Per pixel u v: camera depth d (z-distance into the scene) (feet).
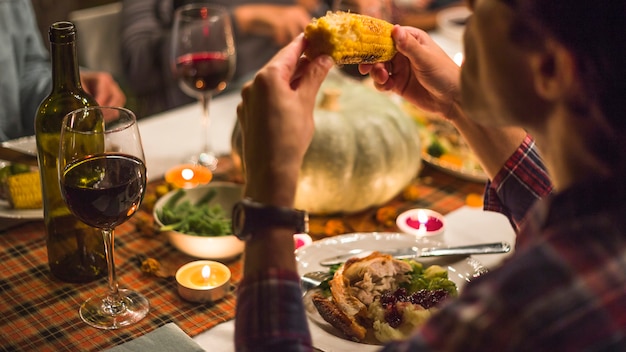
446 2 10.23
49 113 3.76
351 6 5.83
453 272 3.99
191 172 5.11
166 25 8.78
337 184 4.73
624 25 1.74
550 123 2.02
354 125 4.84
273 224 2.36
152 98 8.87
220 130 6.11
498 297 1.79
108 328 3.60
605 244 1.78
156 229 4.47
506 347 1.75
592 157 1.91
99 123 3.59
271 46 9.79
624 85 1.78
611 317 1.73
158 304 3.83
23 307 3.77
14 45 6.99
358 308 3.50
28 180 4.55
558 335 1.73
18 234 4.45
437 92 3.58
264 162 2.45
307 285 3.79
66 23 3.72
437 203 5.03
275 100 2.48
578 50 1.79
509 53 1.97
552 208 1.96
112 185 3.34
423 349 1.85
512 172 3.58
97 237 3.97
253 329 2.25
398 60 3.67
